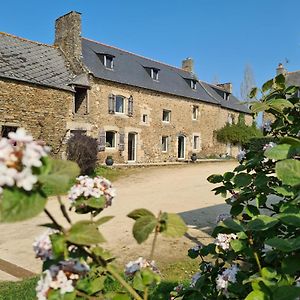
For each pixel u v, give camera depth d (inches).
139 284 59.1
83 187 58.0
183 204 421.4
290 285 54.6
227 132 1136.8
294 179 58.4
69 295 47.1
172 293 100.0
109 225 316.2
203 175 711.1
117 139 806.5
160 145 927.7
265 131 117.7
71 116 698.8
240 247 75.0
